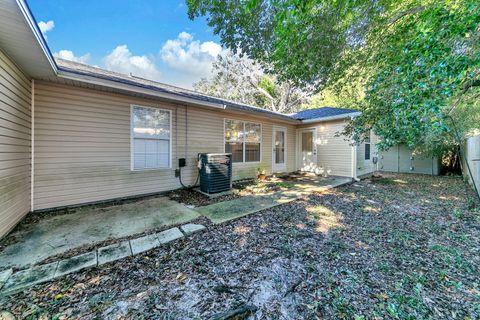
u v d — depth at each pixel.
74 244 2.63
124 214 3.79
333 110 9.37
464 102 3.86
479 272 2.16
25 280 1.90
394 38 3.59
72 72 3.50
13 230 3.00
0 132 2.62
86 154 4.25
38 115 3.73
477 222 3.55
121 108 4.69
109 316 1.56
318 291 1.87
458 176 8.78
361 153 8.40
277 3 3.36
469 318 1.58
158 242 2.71
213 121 6.54
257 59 4.92
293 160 9.54
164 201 4.73
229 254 2.48
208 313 1.61
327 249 2.62
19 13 1.95
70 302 1.69
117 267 2.17
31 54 2.78
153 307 1.66
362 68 4.47
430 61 2.40
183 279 2.01
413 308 1.68
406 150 10.27
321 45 3.88
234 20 4.42
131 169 4.89
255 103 19.81
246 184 6.78
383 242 2.83
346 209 4.27
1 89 2.64
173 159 5.63
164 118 5.42
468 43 2.45
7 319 1.51
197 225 3.30
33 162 3.70
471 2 2.16
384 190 6.11
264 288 1.90
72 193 4.11
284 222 3.52
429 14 2.64
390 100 3.27
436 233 3.12
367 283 1.99
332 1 3.31
